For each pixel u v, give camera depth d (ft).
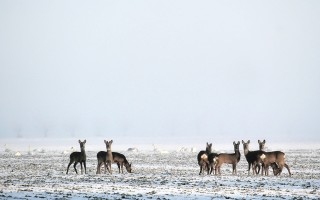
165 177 295.07
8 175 315.78
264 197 204.13
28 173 332.19
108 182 265.34
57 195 208.85
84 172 338.54
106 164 318.86
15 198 199.21
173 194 213.05
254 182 263.49
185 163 452.76
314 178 289.33
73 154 316.40
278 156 305.94
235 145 313.94
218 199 198.39
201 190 227.81
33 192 219.41
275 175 307.58
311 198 200.85
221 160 309.83
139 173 328.49
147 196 206.28
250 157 308.19
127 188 236.02
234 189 231.50
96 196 206.08
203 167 325.83
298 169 368.68
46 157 577.84
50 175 312.29
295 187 241.55
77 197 202.28
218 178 286.46
